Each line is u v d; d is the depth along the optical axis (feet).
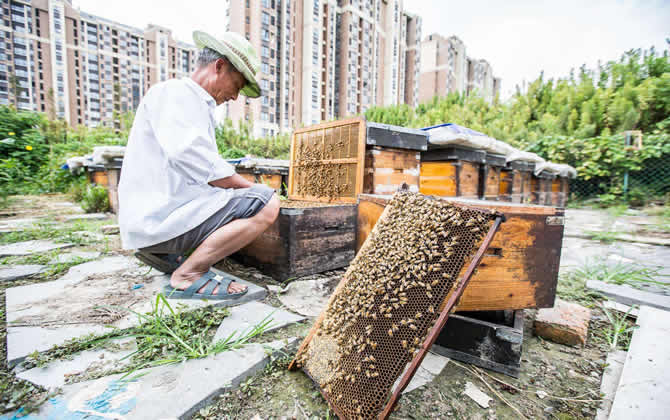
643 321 6.16
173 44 241.76
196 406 3.84
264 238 8.77
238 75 6.52
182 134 5.55
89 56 207.41
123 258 9.73
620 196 31.68
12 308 6.05
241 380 4.43
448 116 40.78
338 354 4.17
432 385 4.64
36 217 17.12
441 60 221.66
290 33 139.64
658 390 4.15
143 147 5.89
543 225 5.40
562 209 5.46
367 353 3.84
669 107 33.55
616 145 31.60
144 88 233.96
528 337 6.15
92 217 17.31
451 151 14.38
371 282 4.43
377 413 3.46
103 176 21.38
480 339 5.13
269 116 136.56
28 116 31.55
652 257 12.00
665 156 29.84
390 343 3.75
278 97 140.26
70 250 10.69
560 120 38.19
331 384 4.02
